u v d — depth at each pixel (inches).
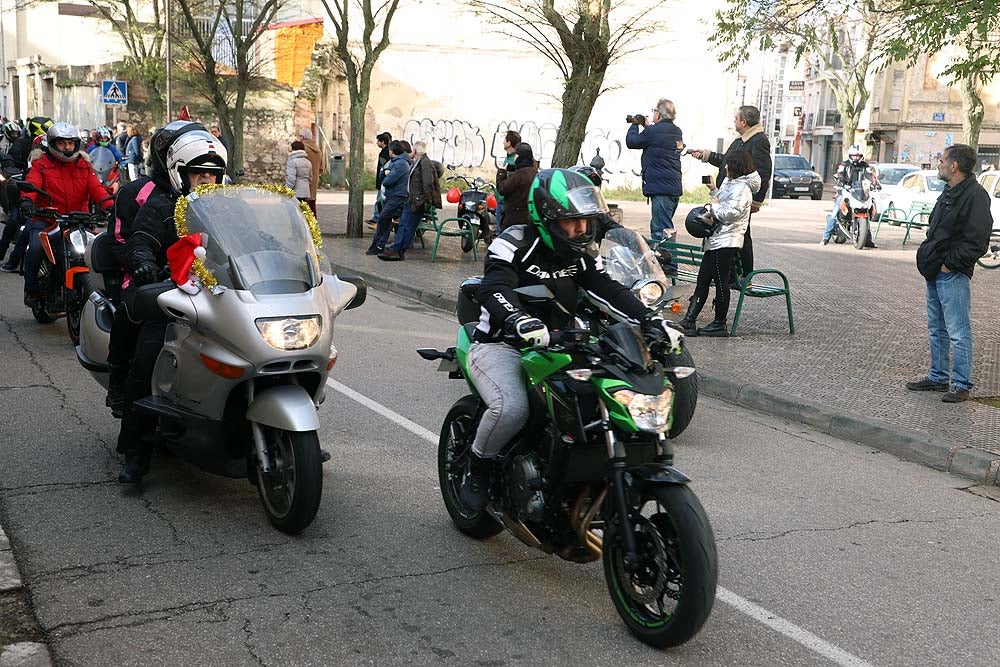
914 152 1998.0
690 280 420.5
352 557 183.9
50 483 216.7
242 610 160.7
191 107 1234.0
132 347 213.6
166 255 208.1
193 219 193.6
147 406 199.8
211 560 179.8
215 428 190.4
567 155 573.0
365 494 217.8
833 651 156.2
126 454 211.5
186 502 208.8
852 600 175.3
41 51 1742.1
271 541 189.8
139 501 208.2
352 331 403.9
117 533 190.7
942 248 308.8
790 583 181.5
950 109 1979.6
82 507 203.6
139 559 179.0
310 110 1334.9
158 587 167.9
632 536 149.3
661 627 150.7
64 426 259.0
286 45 1307.8
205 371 186.4
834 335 415.5
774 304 494.6
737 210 388.8
